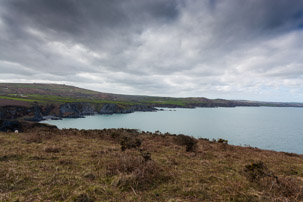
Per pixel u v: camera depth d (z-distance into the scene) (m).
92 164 6.08
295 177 6.39
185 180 5.08
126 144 9.32
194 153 9.41
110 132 16.02
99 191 4.03
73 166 5.78
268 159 9.99
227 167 7.06
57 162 6.04
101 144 10.66
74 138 12.53
